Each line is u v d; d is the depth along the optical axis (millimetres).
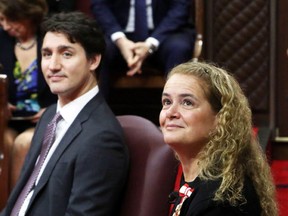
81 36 5082
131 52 7824
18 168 6875
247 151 3949
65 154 4820
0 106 6566
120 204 4879
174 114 3969
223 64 9445
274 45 9305
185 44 7863
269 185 3996
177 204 3916
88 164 4703
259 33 9344
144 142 4930
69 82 5074
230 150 3842
